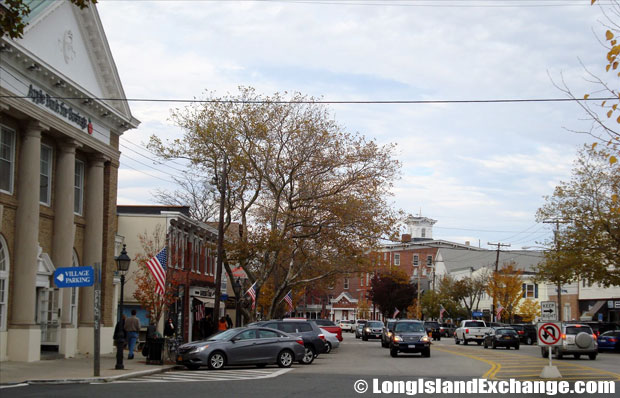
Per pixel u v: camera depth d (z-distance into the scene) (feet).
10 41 81.97
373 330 217.15
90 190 110.32
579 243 157.89
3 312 86.53
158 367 83.10
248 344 86.69
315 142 140.36
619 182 154.30
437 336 226.17
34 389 59.88
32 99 90.12
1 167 87.71
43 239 97.25
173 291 122.11
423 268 405.59
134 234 141.08
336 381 67.97
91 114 107.04
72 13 100.99
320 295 371.56
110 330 113.80
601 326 183.32
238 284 145.59
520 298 245.04
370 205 145.28
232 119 137.08
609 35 44.73
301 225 145.89
